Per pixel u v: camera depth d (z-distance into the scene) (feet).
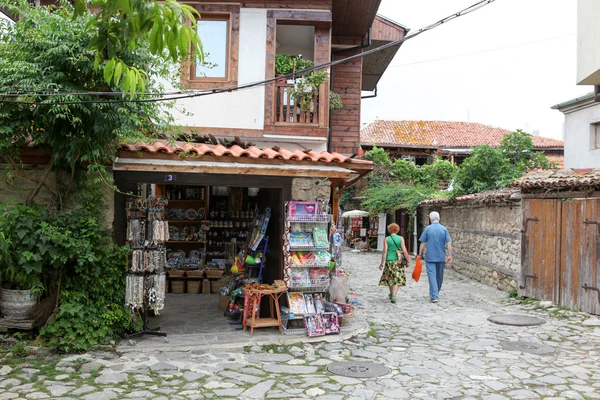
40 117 19.80
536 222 34.17
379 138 104.63
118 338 22.50
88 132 20.49
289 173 24.62
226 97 35.53
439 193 69.67
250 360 20.53
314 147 36.86
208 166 23.29
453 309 32.37
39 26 20.08
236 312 26.53
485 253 44.86
